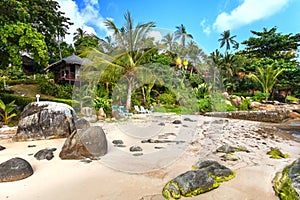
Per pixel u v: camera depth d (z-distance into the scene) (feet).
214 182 8.34
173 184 8.16
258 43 85.30
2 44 26.11
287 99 64.59
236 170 9.96
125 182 8.83
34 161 11.32
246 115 35.32
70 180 9.00
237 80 70.79
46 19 38.83
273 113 32.99
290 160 11.69
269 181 8.79
